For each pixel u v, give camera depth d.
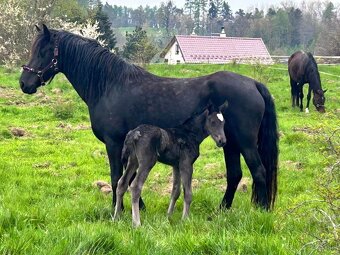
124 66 6.32
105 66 6.33
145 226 5.46
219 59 42.34
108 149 6.30
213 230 5.29
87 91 6.41
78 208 6.22
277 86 20.58
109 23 38.38
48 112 14.29
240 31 79.38
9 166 8.68
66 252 4.45
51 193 7.37
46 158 9.54
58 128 12.51
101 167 9.09
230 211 5.96
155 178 8.29
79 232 4.73
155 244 4.72
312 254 4.51
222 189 7.64
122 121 6.19
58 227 5.21
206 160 9.72
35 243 4.68
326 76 24.19
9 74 20.70
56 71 6.74
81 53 6.46
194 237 4.89
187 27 95.44
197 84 6.17
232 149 6.37
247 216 5.57
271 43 75.19
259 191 6.16
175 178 6.03
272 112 6.25
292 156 9.75
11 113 13.81
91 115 6.41
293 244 4.79
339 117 5.31
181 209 6.52
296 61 16.39
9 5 25.23
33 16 25.98
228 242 4.72
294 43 78.56
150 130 5.76
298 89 16.61
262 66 22.97
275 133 6.25
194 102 6.10
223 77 6.16
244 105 6.07
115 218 5.85
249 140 6.11
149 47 27.50
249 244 4.70
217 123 5.85
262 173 6.14
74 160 9.49
